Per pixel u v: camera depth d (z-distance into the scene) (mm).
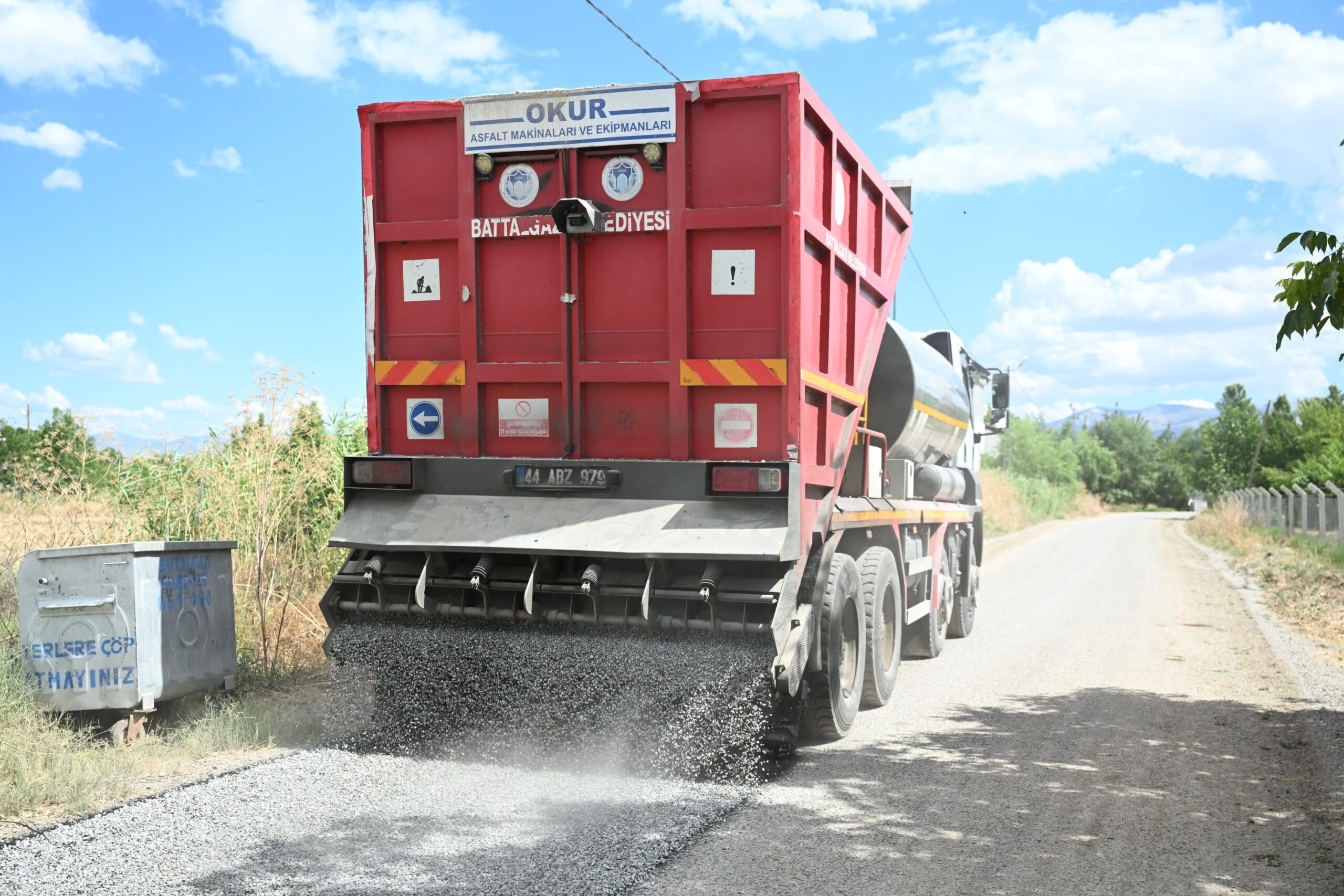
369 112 6020
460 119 5891
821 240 5934
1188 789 5352
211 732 5867
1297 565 20703
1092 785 5406
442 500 5902
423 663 5691
